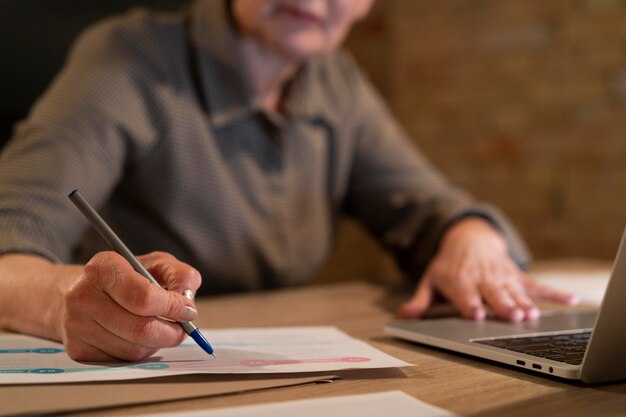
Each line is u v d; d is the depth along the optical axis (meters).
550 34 2.23
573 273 1.29
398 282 1.25
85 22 1.41
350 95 1.40
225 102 1.18
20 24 1.34
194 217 1.19
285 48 1.19
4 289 0.73
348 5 1.22
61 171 0.96
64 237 0.92
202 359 0.59
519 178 2.32
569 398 0.51
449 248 1.03
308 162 1.31
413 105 2.56
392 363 0.58
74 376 0.53
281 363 0.58
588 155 2.17
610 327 0.52
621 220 2.11
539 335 0.69
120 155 1.09
